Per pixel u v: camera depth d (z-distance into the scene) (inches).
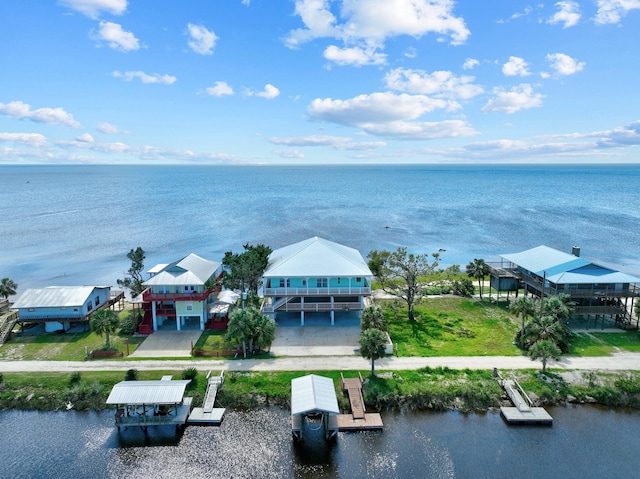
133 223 6141.7
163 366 1913.1
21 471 1387.8
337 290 2331.4
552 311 2015.3
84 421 1640.0
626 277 2337.6
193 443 1513.3
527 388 1759.4
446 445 1493.6
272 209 7642.7
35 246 4766.2
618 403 1712.6
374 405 1699.1
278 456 1444.4
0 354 2052.2
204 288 2364.7
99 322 2011.6
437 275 3390.7
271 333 1998.0
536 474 1364.4
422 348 2082.9
